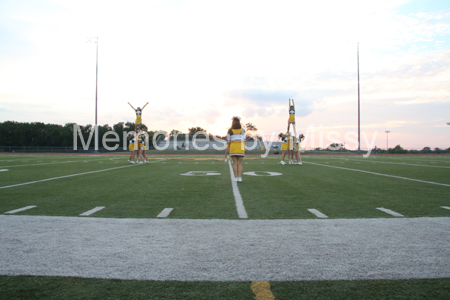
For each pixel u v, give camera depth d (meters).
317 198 5.54
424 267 2.43
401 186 7.20
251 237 3.15
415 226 3.57
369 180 8.48
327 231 3.37
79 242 2.99
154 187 6.96
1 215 4.11
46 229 3.43
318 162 18.28
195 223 3.70
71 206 4.77
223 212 4.34
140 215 4.15
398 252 2.73
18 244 2.93
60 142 57.31
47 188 6.74
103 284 2.15
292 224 3.66
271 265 2.46
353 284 2.16
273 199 5.42
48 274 2.30
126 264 2.47
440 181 8.23
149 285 2.14
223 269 2.38
